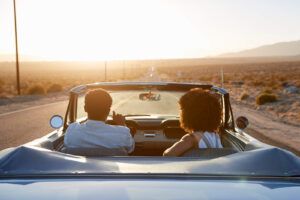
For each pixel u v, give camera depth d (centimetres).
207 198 226
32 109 2588
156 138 689
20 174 264
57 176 261
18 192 234
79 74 15438
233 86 6397
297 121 2114
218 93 538
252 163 279
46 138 434
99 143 382
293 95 4019
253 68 19362
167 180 255
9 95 4422
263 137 1495
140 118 705
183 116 357
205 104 351
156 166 278
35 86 4591
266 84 6284
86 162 282
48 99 3669
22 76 13638
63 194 230
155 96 666
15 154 282
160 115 732
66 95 4316
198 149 343
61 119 549
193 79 9038
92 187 240
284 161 281
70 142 386
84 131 384
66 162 280
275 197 232
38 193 232
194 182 252
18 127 1680
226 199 226
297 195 236
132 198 223
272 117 2314
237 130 524
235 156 294
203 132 354
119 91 563
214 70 18162
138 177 260
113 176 261
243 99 3803
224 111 530
